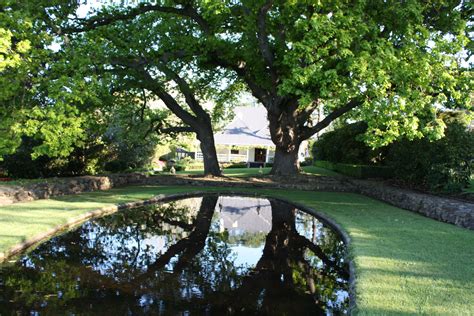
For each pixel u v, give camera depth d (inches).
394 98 432.8
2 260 253.0
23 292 214.8
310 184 679.7
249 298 221.3
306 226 420.8
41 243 303.6
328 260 302.7
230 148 1534.2
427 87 439.2
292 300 219.5
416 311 171.9
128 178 696.4
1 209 383.6
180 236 378.3
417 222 373.7
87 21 621.6
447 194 486.6
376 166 741.3
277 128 729.0
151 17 691.4
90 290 223.0
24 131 390.9
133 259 291.9
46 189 484.4
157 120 823.1
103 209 433.1
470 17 552.1
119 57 596.1
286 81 506.3
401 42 494.0
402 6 494.3
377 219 391.9
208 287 237.9
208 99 943.7
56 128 395.9
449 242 291.1
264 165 1390.3
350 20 460.1
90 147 686.5
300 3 522.0
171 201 573.3
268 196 607.5
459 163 485.7
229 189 652.7
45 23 489.7
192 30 711.1
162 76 746.2
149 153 985.5
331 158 1048.2
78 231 362.9
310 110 753.6
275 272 272.5
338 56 480.1
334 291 235.3
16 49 398.3
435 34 466.3
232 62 672.4
